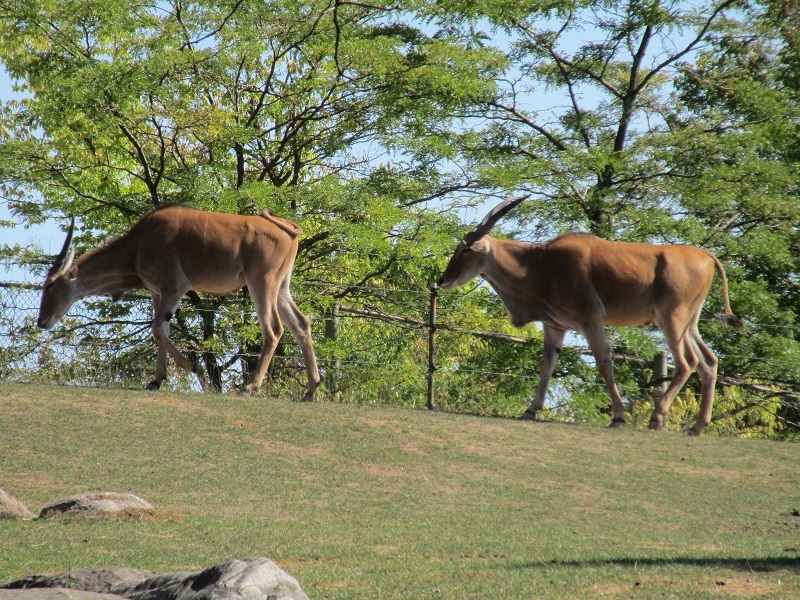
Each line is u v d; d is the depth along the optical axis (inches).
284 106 3031.5
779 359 2822.3
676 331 1815.9
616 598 739.4
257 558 612.4
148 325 2787.9
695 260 1828.2
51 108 2758.4
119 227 3078.2
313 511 1189.1
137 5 2856.8
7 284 2053.4
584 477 1449.3
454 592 769.6
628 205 2952.8
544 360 1893.5
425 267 3176.7
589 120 3270.2
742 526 1224.8
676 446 1678.2
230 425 1560.0
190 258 1788.9
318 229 3019.2
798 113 3142.2
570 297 1809.8
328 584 820.0
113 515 1096.2
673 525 1219.2
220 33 2925.7
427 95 3011.8
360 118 3019.2
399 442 1555.1
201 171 2842.0
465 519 1183.6
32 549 936.3
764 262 2947.8
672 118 3289.9
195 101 3038.9
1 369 2000.5
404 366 2893.7
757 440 1808.6
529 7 3154.5
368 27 3161.9
